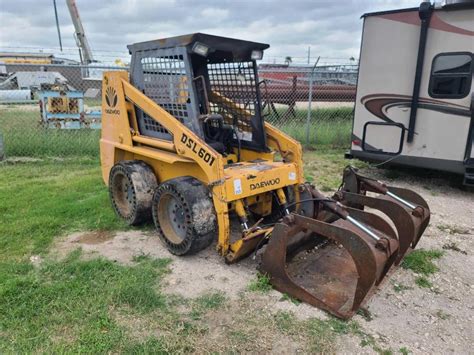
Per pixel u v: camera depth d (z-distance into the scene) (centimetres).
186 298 322
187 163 398
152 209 404
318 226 306
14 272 352
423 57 608
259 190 368
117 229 456
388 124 666
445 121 608
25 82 2448
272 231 328
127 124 448
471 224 501
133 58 432
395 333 286
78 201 543
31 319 288
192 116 377
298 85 1317
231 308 309
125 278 344
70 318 290
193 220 355
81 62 2377
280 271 326
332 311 301
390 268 351
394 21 629
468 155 595
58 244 416
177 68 380
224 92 449
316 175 719
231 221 464
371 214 346
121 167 446
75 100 1096
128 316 296
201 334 279
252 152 449
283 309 308
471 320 304
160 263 375
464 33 570
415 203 395
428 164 638
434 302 326
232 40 374
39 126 1030
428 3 585
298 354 262
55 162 787
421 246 428
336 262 370
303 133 1012
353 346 271
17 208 509
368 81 675
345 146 993
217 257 390
